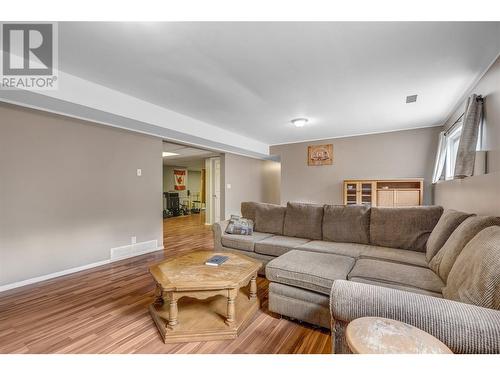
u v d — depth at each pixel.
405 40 1.77
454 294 1.23
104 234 3.40
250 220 3.38
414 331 0.90
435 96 2.85
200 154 6.39
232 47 1.86
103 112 2.62
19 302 2.21
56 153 2.89
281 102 3.06
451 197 2.94
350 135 4.96
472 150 2.24
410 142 4.39
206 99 2.95
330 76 2.35
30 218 2.68
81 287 2.56
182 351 1.55
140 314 2.00
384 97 2.89
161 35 1.70
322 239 2.89
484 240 1.22
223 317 1.86
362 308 1.07
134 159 3.79
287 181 5.78
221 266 2.04
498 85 1.94
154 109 3.15
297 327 1.83
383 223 2.56
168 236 5.29
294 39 1.76
